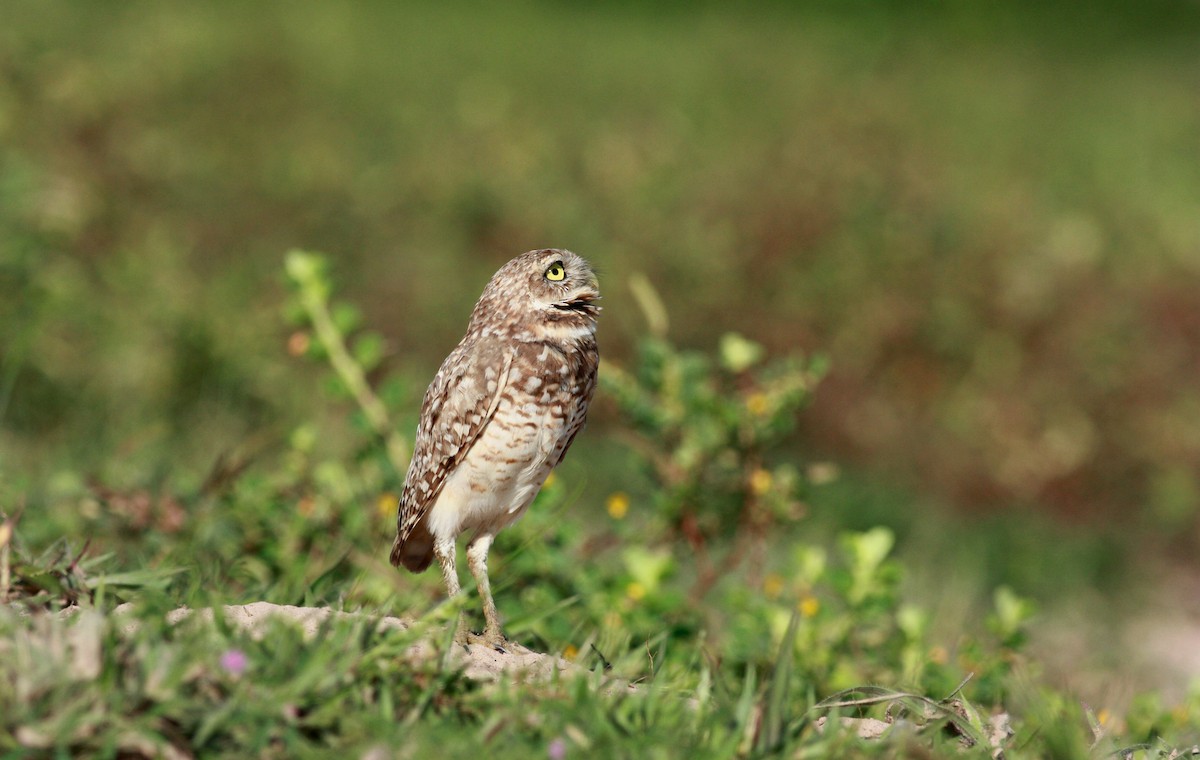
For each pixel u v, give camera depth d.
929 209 18.27
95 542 7.41
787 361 9.42
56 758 3.85
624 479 13.09
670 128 21.02
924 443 15.16
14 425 11.12
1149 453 15.36
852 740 4.56
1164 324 17.25
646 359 9.22
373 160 18.53
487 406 6.17
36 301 11.84
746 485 8.91
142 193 16.22
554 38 27.12
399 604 6.46
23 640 4.16
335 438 11.50
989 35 32.09
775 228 17.27
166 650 4.21
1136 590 13.22
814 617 7.38
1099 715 6.25
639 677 5.68
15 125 15.92
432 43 25.08
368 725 4.21
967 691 6.68
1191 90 30.53
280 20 23.80
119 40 20.06
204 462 10.68
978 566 12.66
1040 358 16.22
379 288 15.70
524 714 4.52
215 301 13.33
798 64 26.19
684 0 32.84
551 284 6.38
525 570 7.54
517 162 19.02
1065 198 21.31
